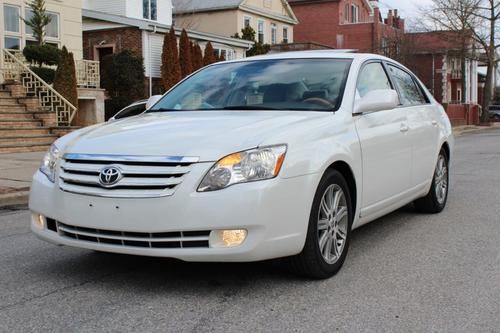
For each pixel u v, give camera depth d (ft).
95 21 91.35
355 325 11.86
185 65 86.28
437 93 163.22
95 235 13.24
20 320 12.17
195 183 12.55
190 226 12.44
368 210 16.88
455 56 141.69
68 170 13.83
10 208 27.09
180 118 15.65
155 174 12.75
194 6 125.39
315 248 14.06
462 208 24.53
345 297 13.46
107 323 11.95
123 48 90.22
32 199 14.70
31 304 13.11
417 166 20.43
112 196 12.88
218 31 123.95
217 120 14.83
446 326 11.85
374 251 17.61
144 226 12.60
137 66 83.20
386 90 16.87
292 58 18.66
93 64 71.77
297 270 14.39
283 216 13.06
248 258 12.74
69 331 11.59
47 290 14.06
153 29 88.99
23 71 60.54
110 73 82.28
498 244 18.47
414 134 20.06
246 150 12.91
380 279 14.84
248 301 13.16
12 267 16.12
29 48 60.59
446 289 14.10
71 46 73.10
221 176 12.57
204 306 12.86
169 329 11.62
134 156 13.04
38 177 14.88
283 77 17.69
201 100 17.75
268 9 133.59
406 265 16.12
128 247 12.96
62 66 59.36
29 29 67.72
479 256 17.07
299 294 13.62
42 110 56.65
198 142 13.11
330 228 14.83
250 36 120.16
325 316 12.32
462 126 124.77
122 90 82.53
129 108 38.68
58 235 13.98
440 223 21.57
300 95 16.76
